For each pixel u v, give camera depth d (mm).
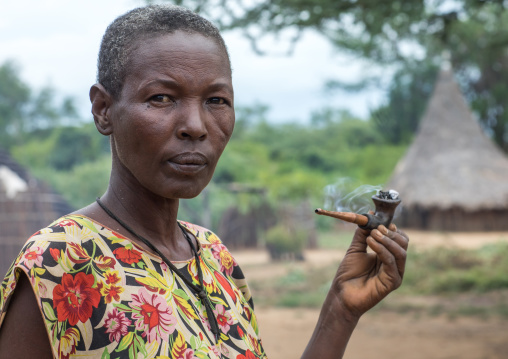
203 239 1480
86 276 1089
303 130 56156
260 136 55656
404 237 1479
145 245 1204
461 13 7055
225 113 1226
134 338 1072
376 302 1499
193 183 1186
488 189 24781
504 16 12094
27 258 1056
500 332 8633
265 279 15289
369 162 33875
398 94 33844
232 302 1359
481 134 27109
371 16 6773
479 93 32250
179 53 1169
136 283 1129
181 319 1146
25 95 56562
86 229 1145
